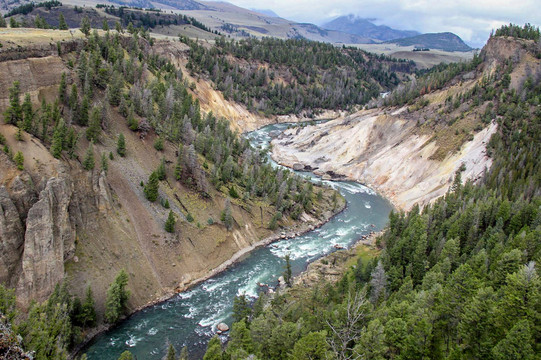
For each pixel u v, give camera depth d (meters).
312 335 42.16
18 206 60.62
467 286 47.09
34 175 64.44
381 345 42.09
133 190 81.88
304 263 87.19
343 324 47.97
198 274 78.75
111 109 94.44
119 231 73.31
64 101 84.31
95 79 97.12
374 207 126.06
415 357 42.47
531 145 115.06
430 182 127.06
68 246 64.50
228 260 85.62
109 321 61.31
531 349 36.00
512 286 43.50
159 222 80.62
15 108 69.19
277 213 102.06
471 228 78.88
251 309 64.69
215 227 88.81
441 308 47.16
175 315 66.31
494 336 41.00
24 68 80.44
